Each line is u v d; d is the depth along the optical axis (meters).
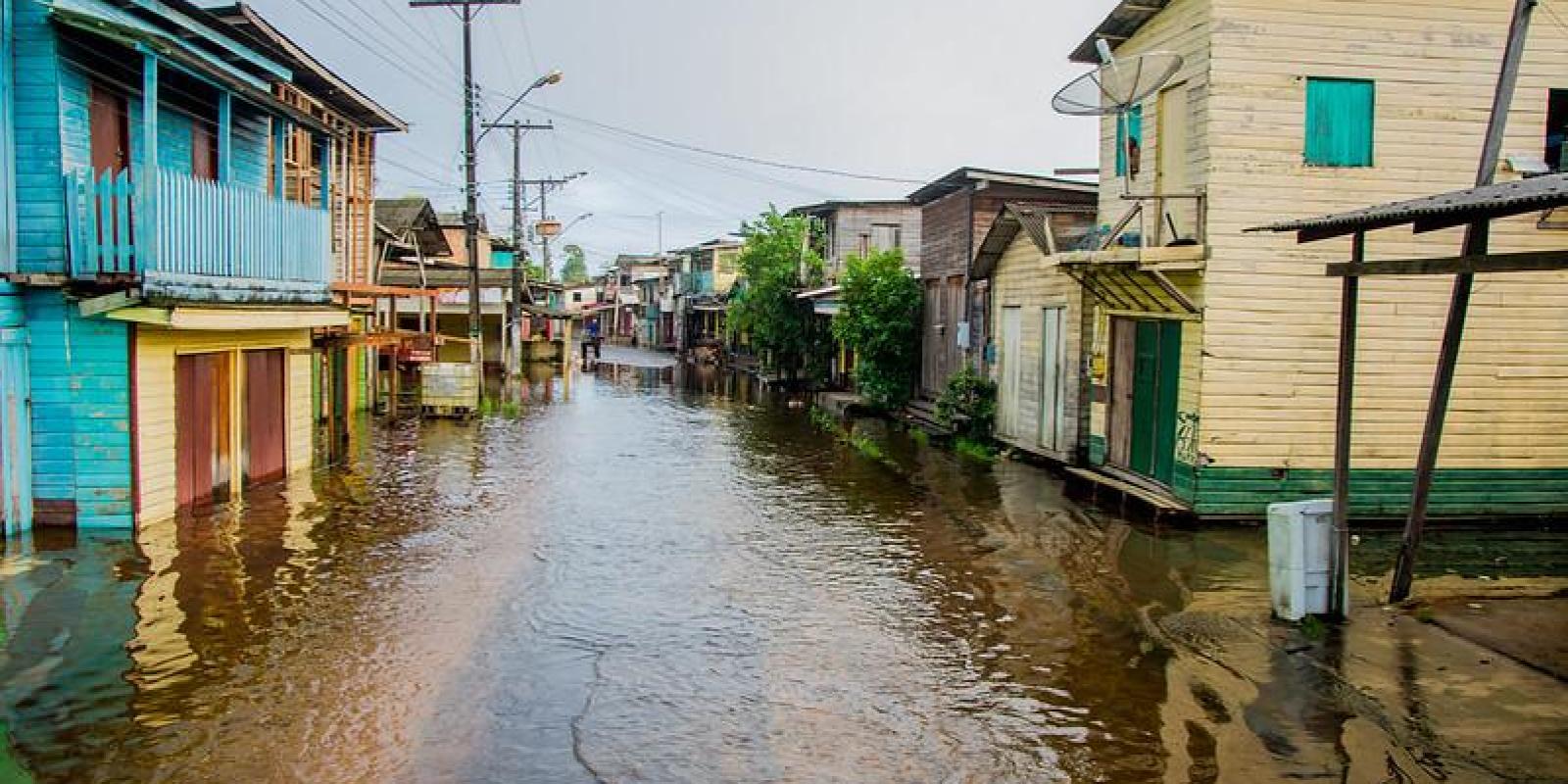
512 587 9.66
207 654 7.62
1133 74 11.41
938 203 22.97
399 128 22.03
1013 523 12.66
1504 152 12.39
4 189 10.22
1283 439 12.38
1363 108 12.34
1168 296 12.98
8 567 9.61
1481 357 12.40
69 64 10.55
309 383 15.83
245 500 13.20
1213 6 12.14
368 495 13.91
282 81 14.20
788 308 35.47
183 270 10.96
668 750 6.23
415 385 30.81
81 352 10.67
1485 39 12.31
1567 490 12.59
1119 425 15.05
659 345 71.44
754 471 16.78
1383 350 12.34
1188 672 7.43
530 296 42.66
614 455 18.53
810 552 11.22
